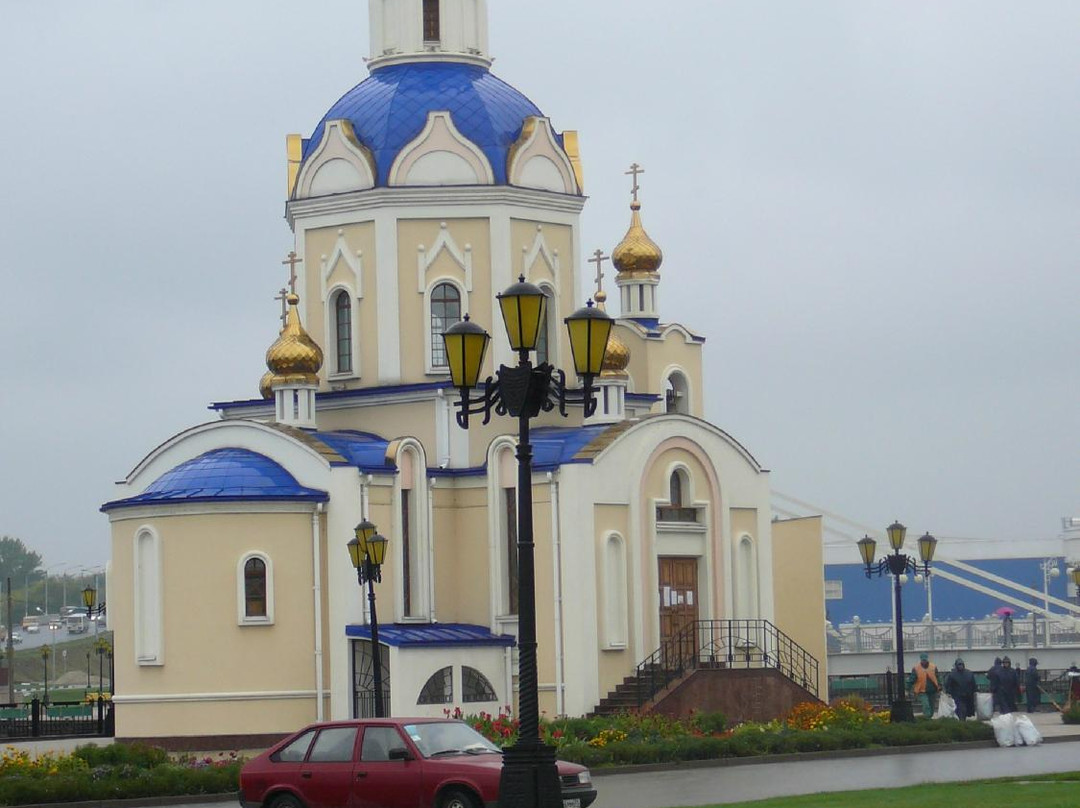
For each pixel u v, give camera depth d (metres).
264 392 67.81
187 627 56.28
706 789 39.62
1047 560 105.75
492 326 61.81
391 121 62.44
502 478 59.12
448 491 60.22
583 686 56.41
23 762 43.25
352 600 56.41
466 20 64.38
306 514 56.75
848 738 51.25
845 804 32.28
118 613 57.72
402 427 61.28
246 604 56.22
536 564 57.78
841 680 78.12
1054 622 88.31
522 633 28.03
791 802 33.19
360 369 62.12
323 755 32.62
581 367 29.95
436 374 61.41
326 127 62.97
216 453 58.81
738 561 61.78
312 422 60.09
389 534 57.94
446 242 61.88
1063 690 75.94
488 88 63.78
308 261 63.38
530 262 62.66
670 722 53.00
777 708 58.38
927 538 57.28
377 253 61.84
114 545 58.00
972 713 59.56
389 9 64.44
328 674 56.44
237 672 56.00
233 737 55.78
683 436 60.31
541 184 63.16
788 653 62.88
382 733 32.38
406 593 58.72
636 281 68.31
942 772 42.59
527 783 27.25
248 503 56.34
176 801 41.34
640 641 58.16
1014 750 50.25
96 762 44.06
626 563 58.12
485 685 57.16
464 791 31.09
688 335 68.62
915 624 85.94
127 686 57.22
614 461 58.06
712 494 61.16
